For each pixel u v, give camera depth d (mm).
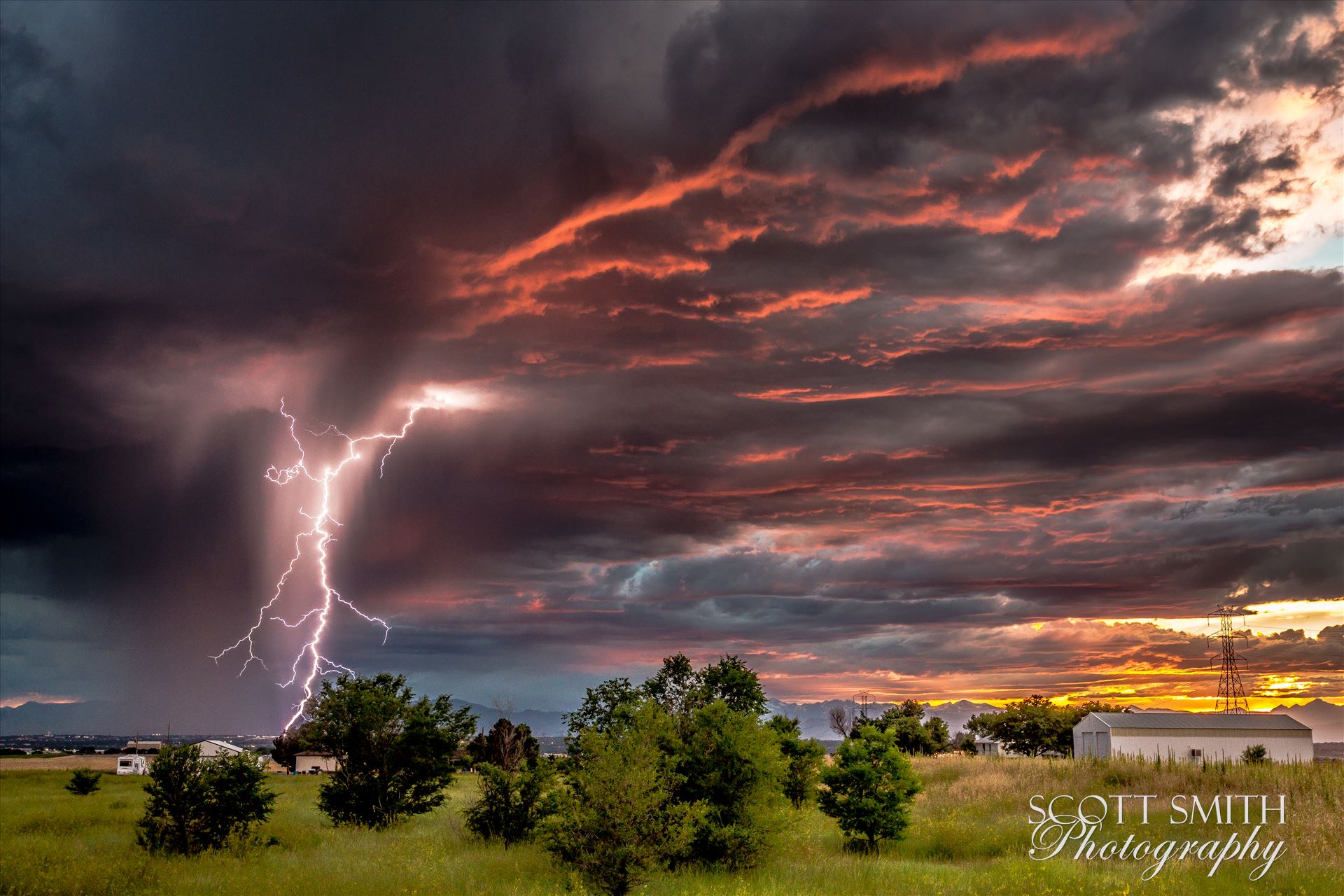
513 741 39781
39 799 50688
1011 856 24438
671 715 25484
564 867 20328
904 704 99625
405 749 35250
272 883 20016
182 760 27297
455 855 25688
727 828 22922
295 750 97000
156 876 21438
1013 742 95875
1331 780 34031
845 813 28500
